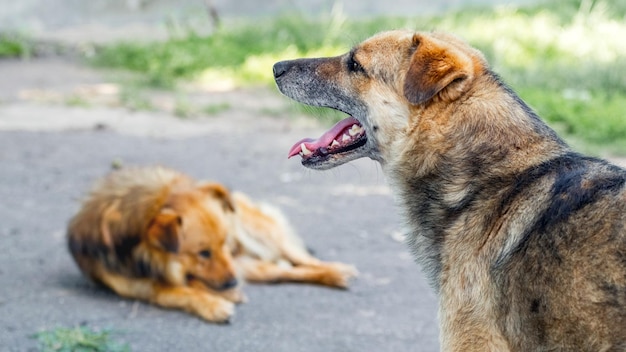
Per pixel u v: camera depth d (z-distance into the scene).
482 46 14.42
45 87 13.88
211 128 11.76
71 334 5.52
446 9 20.45
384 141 4.44
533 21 17.12
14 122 11.65
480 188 4.06
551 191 3.84
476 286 3.96
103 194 6.59
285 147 10.90
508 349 3.88
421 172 4.23
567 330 3.65
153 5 21.08
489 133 4.07
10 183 9.18
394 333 5.95
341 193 9.23
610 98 12.51
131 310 6.24
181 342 5.71
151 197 6.37
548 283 3.68
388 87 4.41
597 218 3.64
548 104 11.48
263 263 7.03
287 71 4.86
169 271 6.29
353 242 7.83
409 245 4.44
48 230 7.84
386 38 4.51
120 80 14.35
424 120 4.20
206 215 6.33
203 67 15.13
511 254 3.83
